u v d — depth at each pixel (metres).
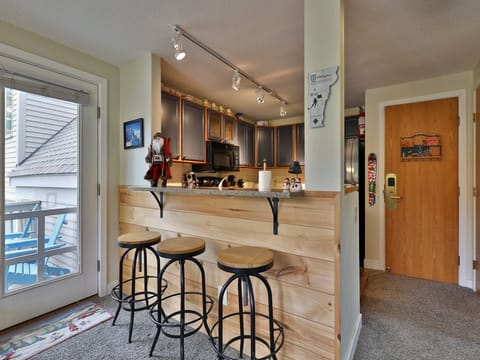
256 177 4.86
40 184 2.04
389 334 1.82
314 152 1.41
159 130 2.35
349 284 1.59
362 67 2.47
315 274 1.39
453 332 1.83
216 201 1.79
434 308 2.17
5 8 1.66
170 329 1.88
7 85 1.83
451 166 2.68
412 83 2.85
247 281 1.24
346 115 3.86
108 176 2.44
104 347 1.68
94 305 2.21
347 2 1.55
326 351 1.36
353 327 1.70
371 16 1.69
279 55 2.26
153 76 2.29
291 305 1.46
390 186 2.99
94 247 2.37
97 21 1.80
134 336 1.80
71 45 2.12
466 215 2.60
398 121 2.94
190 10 1.67
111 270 2.46
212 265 1.81
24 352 1.63
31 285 1.99
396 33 1.90
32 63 1.96
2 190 1.84
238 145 3.93
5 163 1.86
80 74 2.23
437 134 2.74
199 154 3.14
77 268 2.27
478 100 2.41
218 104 3.66
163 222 2.13
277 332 1.52
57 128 2.14
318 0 1.41
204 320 1.56
